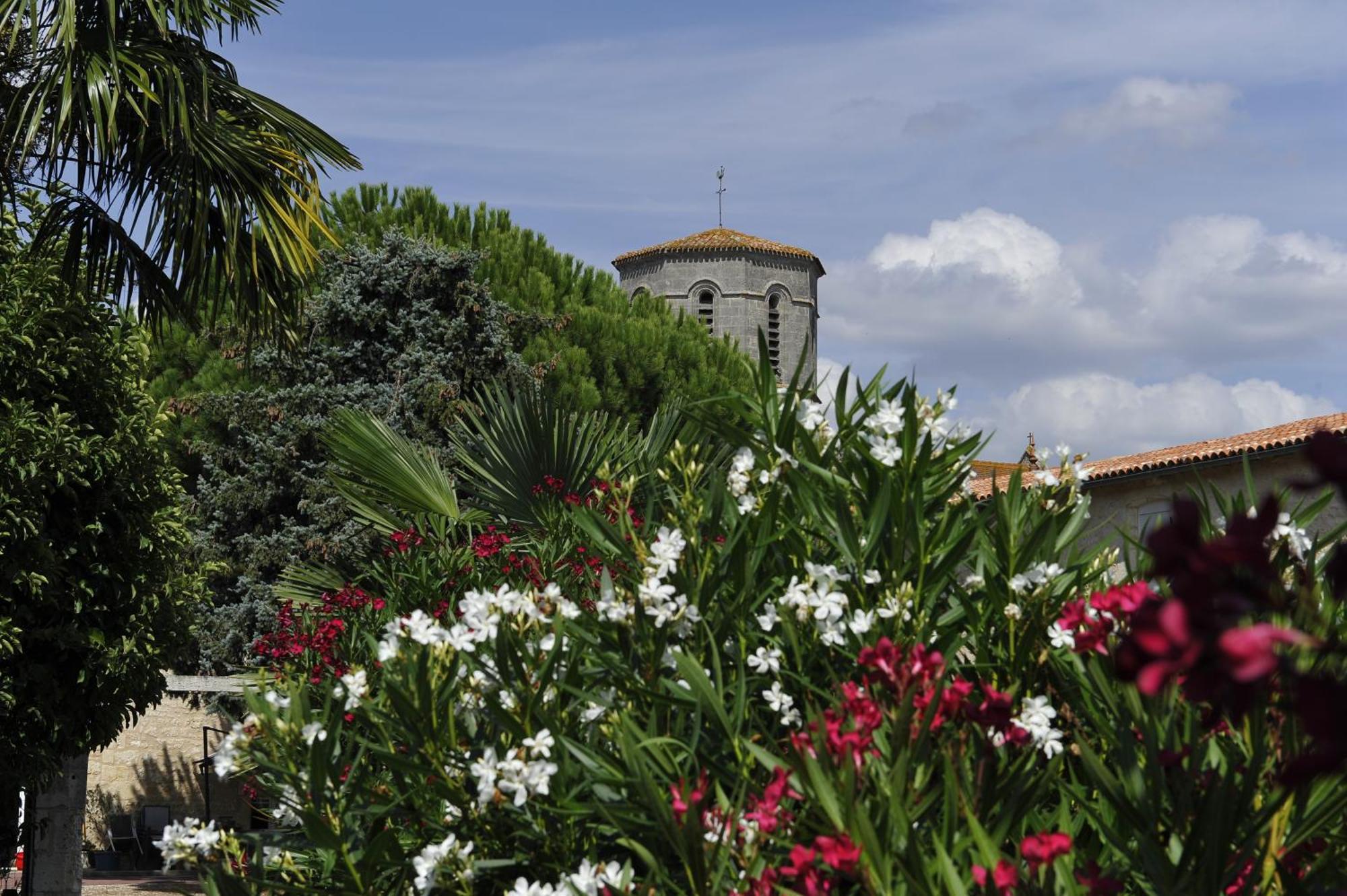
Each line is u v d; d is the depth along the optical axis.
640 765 2.26
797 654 2.65
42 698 8.21
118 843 21.05
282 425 17.25
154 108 7.49
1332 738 0.73
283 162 7.76
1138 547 2.62
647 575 2.74
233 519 17.31
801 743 2.12
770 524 2.83
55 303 8.58
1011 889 1.87
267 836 3.10
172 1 7.48
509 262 21.22
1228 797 1.94
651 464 3.92
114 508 8.58
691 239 55.66
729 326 54.06
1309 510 2.70
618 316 21.55
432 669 2.70
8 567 7.80
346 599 6.93
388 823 2.95
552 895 2.35
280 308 8.40
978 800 2.14
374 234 19.97
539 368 18.47
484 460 8.02
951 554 2.75
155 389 18.05
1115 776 2.44
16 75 7.31
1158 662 0.79
